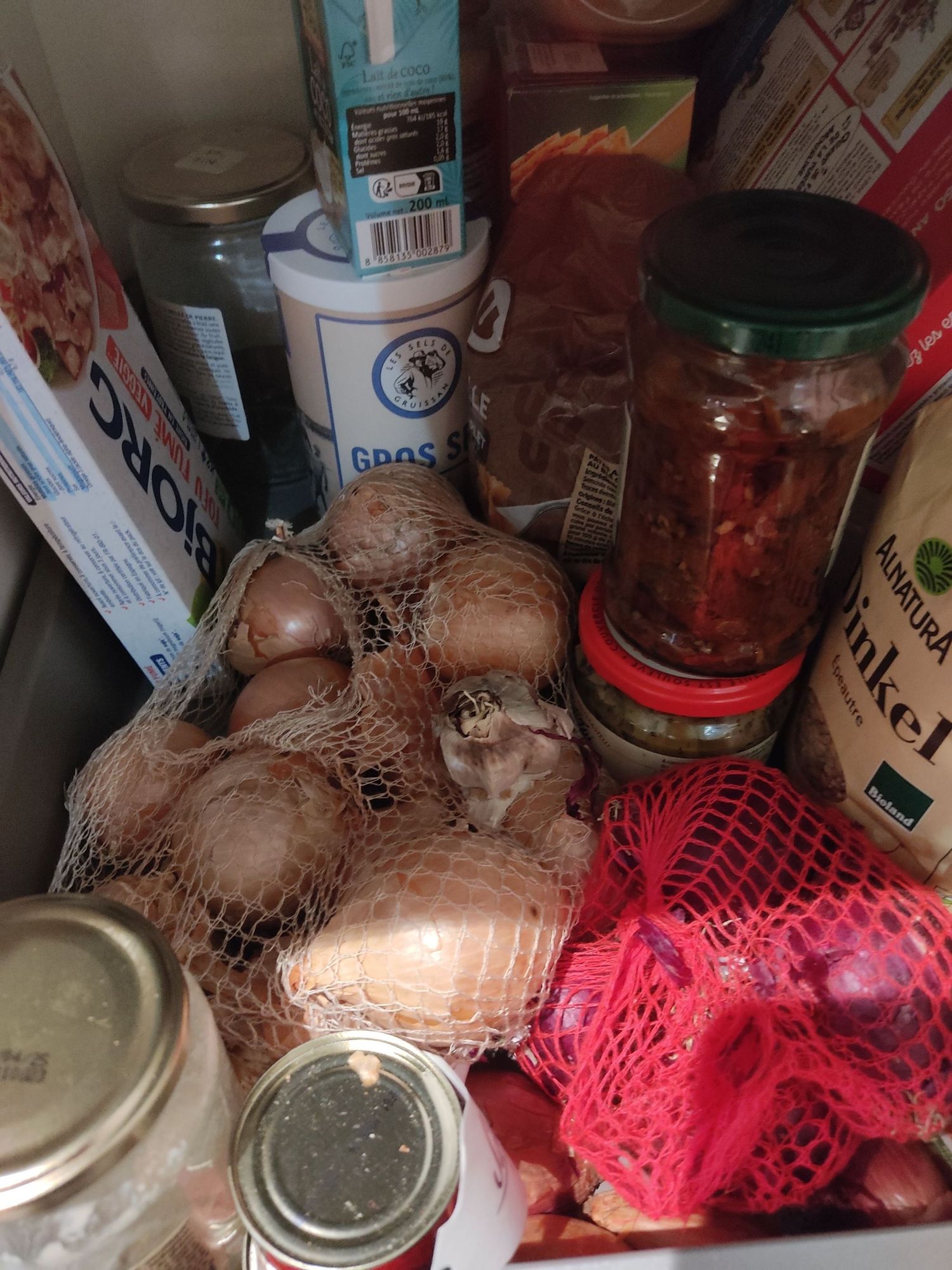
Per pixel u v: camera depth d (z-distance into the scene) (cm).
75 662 63
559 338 60
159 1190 33
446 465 70
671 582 51
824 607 59
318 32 52
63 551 57
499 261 61
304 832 50
